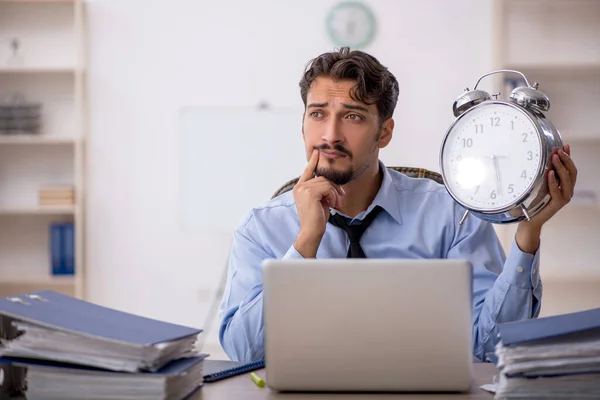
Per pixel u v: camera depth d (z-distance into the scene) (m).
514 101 1.64
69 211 4.73
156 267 4.95
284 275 1.29
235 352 1.84
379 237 2.08
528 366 1.21
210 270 4.95
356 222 2.08
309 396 1.30
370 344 1.29
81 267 4.78
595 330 1.25
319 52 4.89
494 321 1.82
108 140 4.94
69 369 1.23
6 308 1.28
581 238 4.87
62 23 4.91
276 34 4.89
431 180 2.22
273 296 1.30
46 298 1.38
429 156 4.88
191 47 4.91
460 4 4.85
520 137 1.59
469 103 1.67
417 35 4.87
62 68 4.72
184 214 4.92
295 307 1.29
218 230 4.91
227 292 2.08
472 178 1.64
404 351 1.28
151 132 4.93
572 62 4.60
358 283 1.28
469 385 1.29
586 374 1.20
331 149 1.90
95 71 4.93
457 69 4.87
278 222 2.12
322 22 4.90
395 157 4.89
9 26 4.89
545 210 1.65
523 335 1.22
